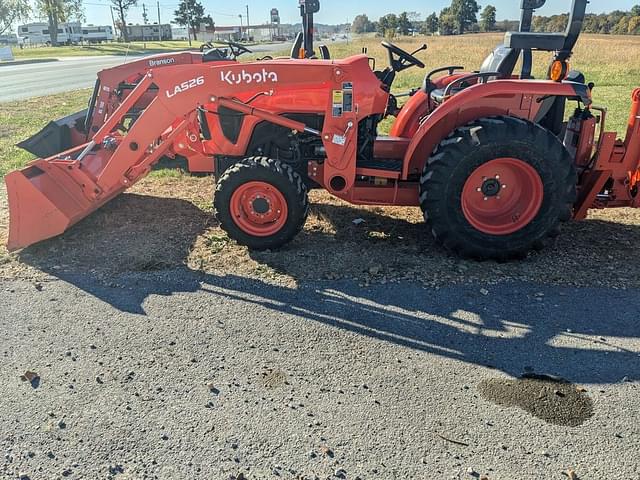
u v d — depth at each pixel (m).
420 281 4.03
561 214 4.23
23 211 4.41
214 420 2.66
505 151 4.09
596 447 2.49
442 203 4.22
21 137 9.24
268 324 3.47
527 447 2.49
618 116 10.47
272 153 4.94
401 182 4.68
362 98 4.45
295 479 2.32
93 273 4.14
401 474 2.35
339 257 4.42
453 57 25.73
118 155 4.56
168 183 6.48
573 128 4.73
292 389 2.88
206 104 4.64
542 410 2.72
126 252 4.50
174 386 2.90
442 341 3.30
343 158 4.51
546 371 3.02
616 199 4.68
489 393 2.85
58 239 4.75
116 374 3.00
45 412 2.72
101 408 2.74
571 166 4.16
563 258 4.40
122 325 3.46
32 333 3.37
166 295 3.82
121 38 70.56
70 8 61.72
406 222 5.20
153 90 7.71
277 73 4.41
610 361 3.11
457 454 2.45
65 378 2.96
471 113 4.44
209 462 2.41
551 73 4.29
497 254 4.28
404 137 5.34
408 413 2.70
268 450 2.48
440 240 4.36
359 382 2.93
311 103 4.65
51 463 2.41
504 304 3.71
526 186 4.30
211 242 4.70
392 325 3.46
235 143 4.90
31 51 47.50
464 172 4.14
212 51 8.22
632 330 3.40
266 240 4.46
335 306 3.68
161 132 4.55
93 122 7.34
